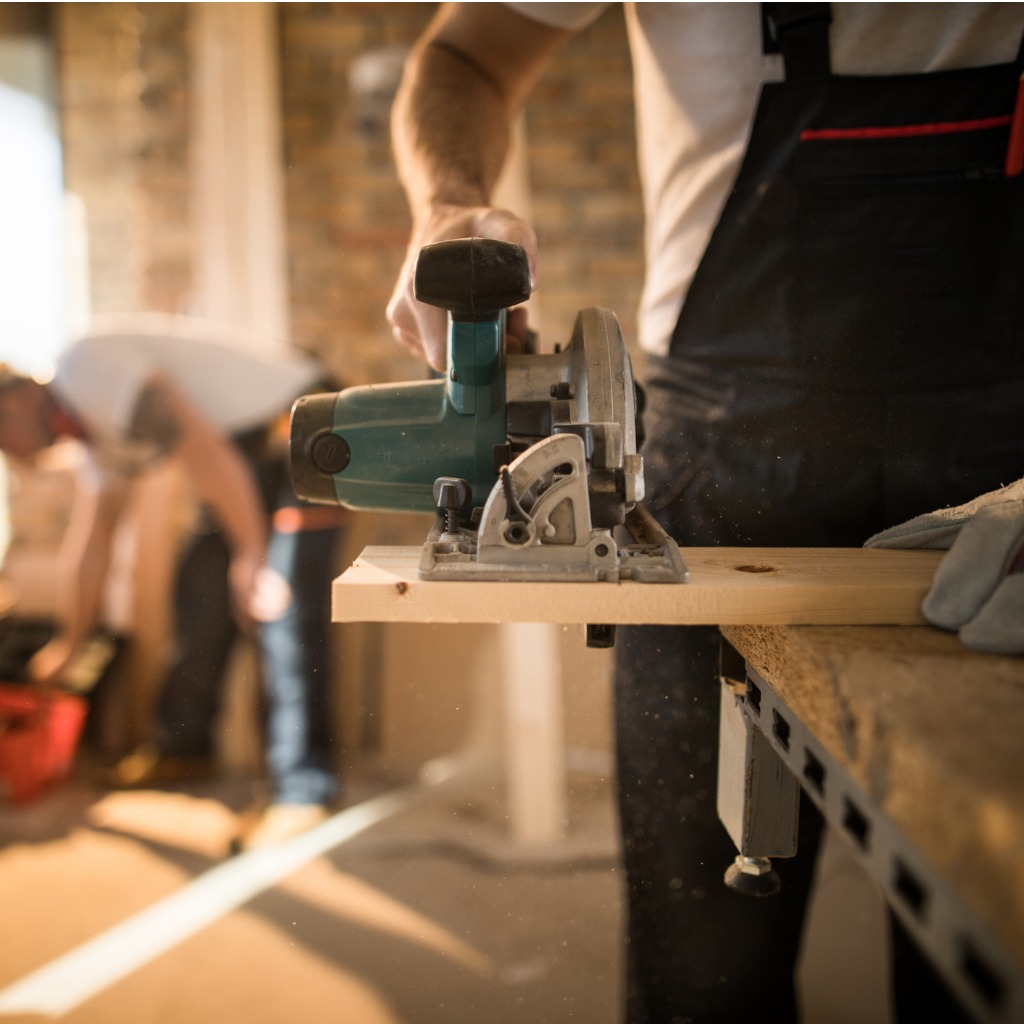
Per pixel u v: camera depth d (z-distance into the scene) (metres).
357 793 2.56
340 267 2.94
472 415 0.90
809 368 1.08
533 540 0.76
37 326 3.06
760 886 0.85
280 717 2.45
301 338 2.96
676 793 1.16
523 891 2.08
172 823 2.40
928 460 1.06
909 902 0.50
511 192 2.87
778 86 1.05
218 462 2.33
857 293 1.06
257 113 2.86
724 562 0.88
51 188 3.04
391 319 1.10
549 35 1.26
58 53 3.01
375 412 0.92
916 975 1.08
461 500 0.84
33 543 3.02
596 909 2.00
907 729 0.52
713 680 1.14
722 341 1.11
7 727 2.46
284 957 1.83
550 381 0.91
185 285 2.91
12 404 2.32
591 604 0.74
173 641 2.67
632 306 2.94
